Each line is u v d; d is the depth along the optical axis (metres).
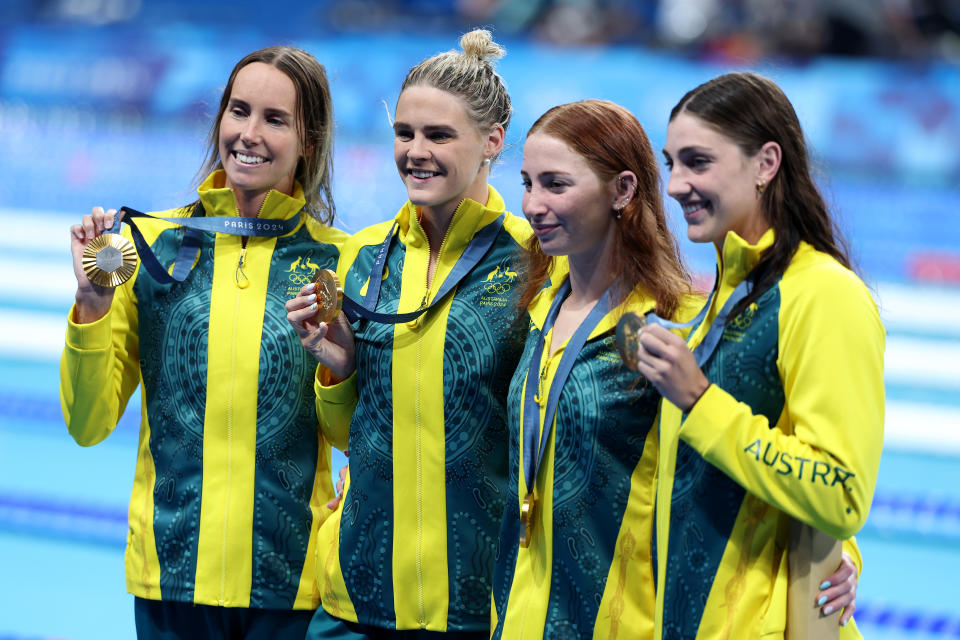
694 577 4.57
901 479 13.99
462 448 5.62
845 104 21.09
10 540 11.87
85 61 24.44
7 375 16.97
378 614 5.74
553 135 5.01
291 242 6.27
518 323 5.63
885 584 11.38
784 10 24.69
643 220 5.14
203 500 6.04
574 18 25.62
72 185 23.98
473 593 5.66
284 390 6.07
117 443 14.73
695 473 4.60
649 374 4.41
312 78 6.18
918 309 19.39
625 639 4.99
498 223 5.78
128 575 6.25
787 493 4.21
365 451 5.77
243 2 26.44
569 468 5.06
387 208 21.72
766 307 4.43
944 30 24.47
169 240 6.29
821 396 4.22
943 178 20.67
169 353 6.12
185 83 23.77
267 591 6.05
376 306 5.81
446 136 5.48
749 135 4.40
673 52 23.67
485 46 5.64
